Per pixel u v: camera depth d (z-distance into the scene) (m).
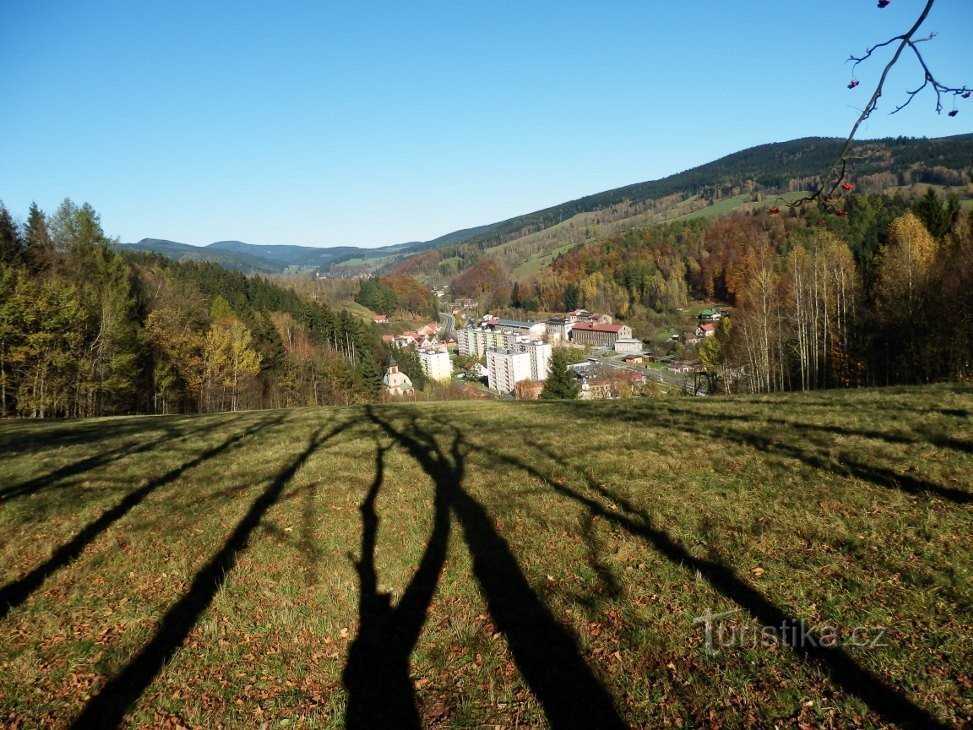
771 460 9.80
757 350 43.31
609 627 5.49
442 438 14.18
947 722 3.96
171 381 42.69
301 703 4.83
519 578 6.56
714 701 4.41
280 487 10.15
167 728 4.59
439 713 4.58
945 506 7.20
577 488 9.35
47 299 29.86
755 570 6.18
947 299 31.69
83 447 14.34
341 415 19.59
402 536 7.92
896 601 5.38
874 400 14.42
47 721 4.65
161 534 8.18
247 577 6.91
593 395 72.38
